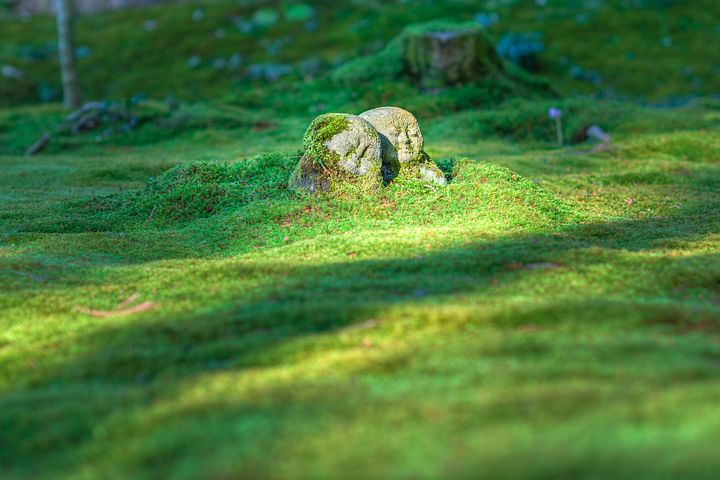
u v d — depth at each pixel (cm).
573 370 486
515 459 370
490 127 1880
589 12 3381
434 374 504
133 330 641
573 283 715
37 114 2241
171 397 500
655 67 2953
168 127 1986
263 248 912
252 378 520
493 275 750
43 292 748
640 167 1471
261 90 2239
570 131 1858
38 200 1248
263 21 3428
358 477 367
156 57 3198
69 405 501
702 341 546
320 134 1034
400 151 1101
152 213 1084
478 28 2158
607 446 376
